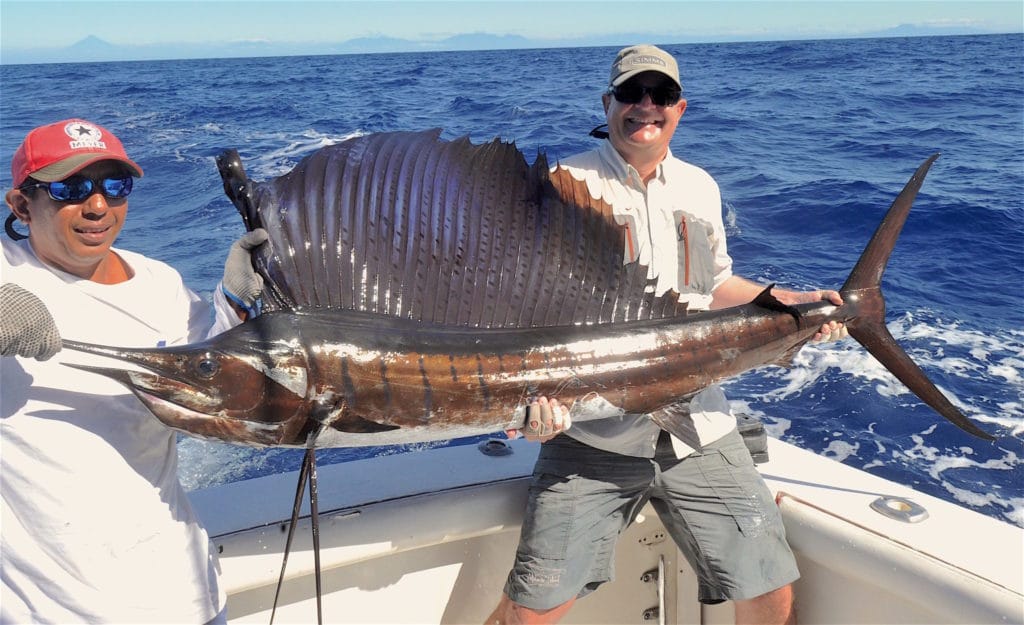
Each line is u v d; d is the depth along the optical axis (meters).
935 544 2.05
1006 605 1.83
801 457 2.62
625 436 2.21
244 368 1.61
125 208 1.66
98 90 36.53
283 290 1.70
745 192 10.52
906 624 2.09
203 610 1.78
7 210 10.10
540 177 1.95
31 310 1.35
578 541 2.22
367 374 1.73
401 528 2.19
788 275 7.09
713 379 2.12
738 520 2.24
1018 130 15.96
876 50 51.53
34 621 1.62
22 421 1.56
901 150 13.88
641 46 2.33
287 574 2.06
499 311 1.92
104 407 1.62
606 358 1.98
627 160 2.41
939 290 6.66
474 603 2.42
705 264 2.44
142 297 1.73
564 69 39.94
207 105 25.81
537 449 2.58
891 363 2.25
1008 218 8.72
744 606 2.30
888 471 3.97
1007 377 4.94
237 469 4.04
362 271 1.78
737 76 31.55
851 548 2.14
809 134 16.14
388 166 1.80
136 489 1.65
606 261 2.02
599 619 2.53
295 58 100.75
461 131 16.44
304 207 1.72
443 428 1.85
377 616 2.29
